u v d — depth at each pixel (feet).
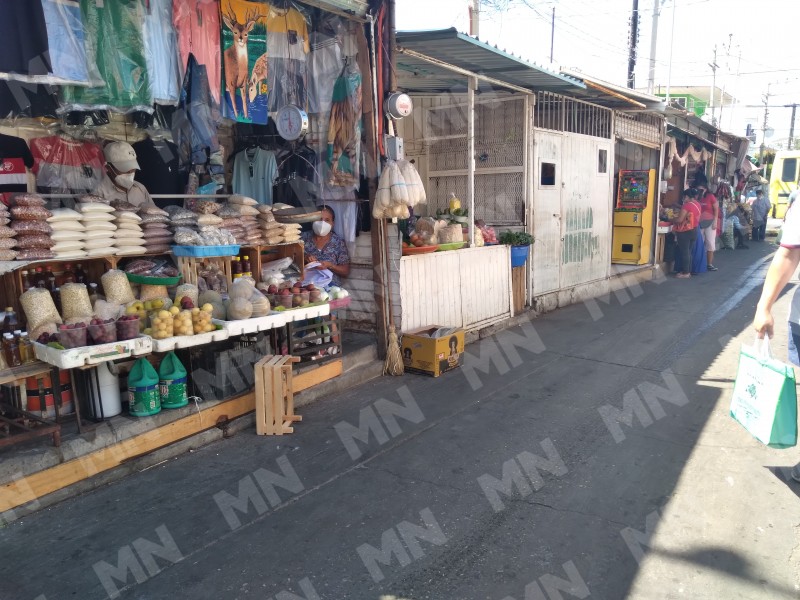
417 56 19.99
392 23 18.44
